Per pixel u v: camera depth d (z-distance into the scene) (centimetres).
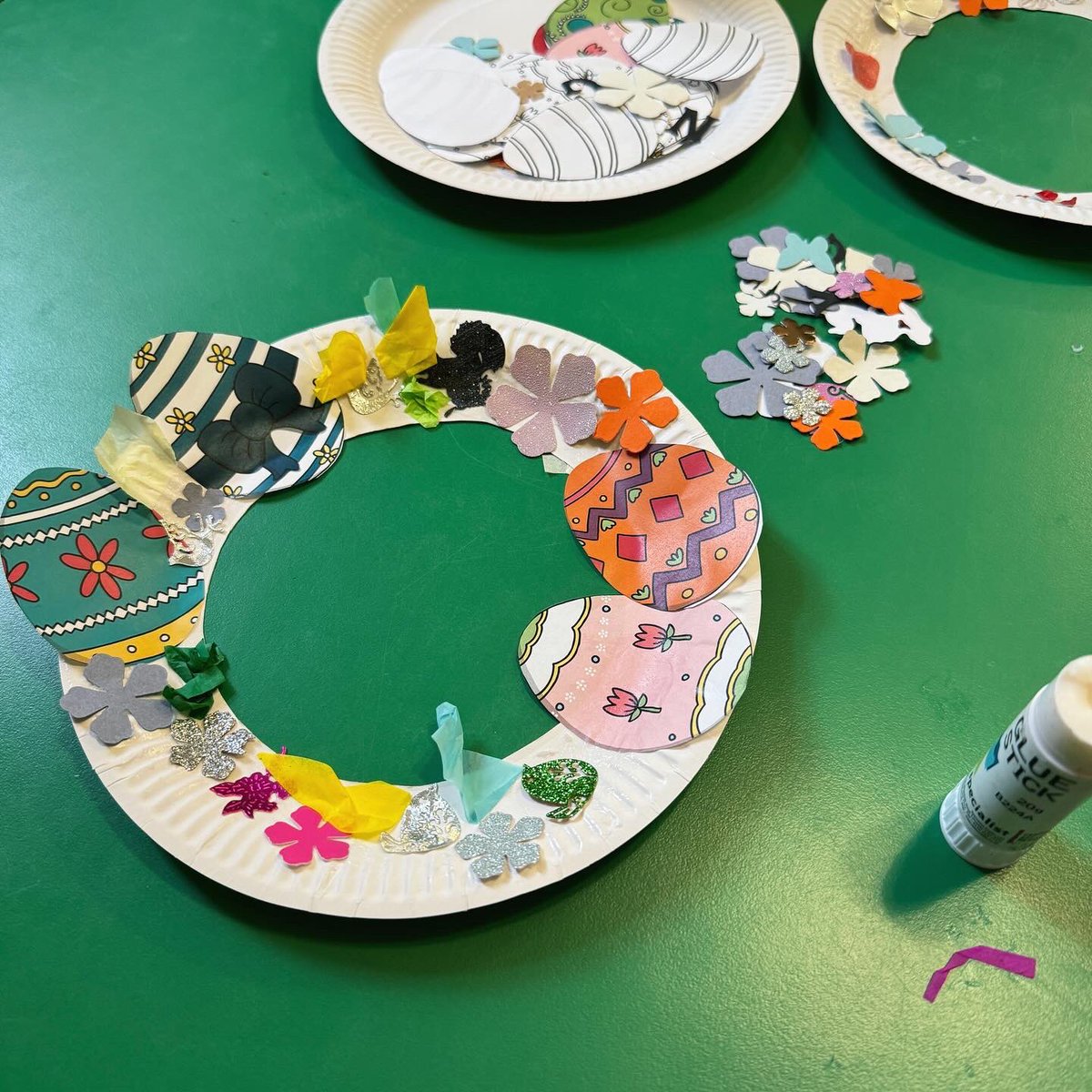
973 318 50
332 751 39
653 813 37
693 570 41
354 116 53
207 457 44
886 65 57
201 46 58
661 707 39
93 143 54
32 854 38
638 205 52
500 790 38
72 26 58
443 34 57
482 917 37
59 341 48
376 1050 35
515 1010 36
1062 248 51
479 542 43
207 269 50
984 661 42
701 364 48
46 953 36
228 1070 35
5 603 42
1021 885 38
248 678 41
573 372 46
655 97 54
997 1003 36
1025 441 46
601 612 41
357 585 43
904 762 40
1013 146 54
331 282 50
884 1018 36
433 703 40
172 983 36
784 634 42
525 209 52
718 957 36
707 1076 35
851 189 53
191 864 36
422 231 52
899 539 44
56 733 40
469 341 46
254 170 53
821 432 46
